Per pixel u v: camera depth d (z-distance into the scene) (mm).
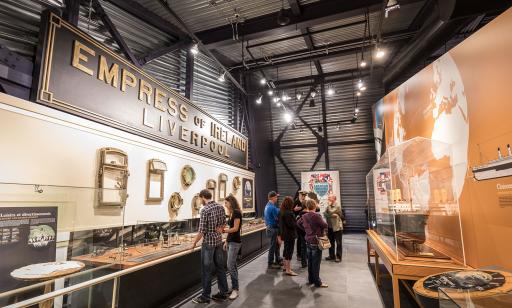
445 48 6613
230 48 7078
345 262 5516
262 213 8781
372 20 6160
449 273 1871
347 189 9781
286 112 9047
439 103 3299
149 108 3910
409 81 4441
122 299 2748
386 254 2988
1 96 2113
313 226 4090
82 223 2211
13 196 1663
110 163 3059
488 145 2338
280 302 3443
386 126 5973
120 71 3414
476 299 1351
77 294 2080
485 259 2352
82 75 2871
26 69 2418
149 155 3838
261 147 9336
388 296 3635
